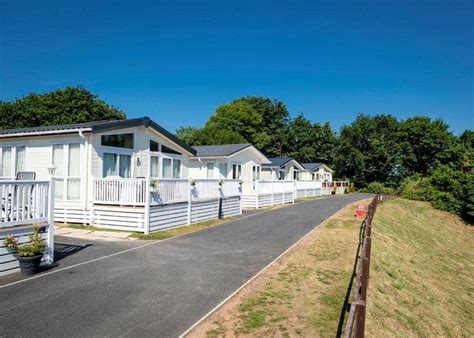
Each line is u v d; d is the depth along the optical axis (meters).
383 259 11.53
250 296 6.21
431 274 13.91
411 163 57.03
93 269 7.74
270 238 11.59
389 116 62.66
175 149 18.34
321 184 39.78
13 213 7.43
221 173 24.39
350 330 3.40
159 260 8.58
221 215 16.95
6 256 7.28
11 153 15.09
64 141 13.63
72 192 13.41
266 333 4.88
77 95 40.94
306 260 8.70
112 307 5.64
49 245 8.07
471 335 9.28
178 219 13.58
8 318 5.18
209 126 54.25
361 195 41.75
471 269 18.17
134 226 12.05
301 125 65.44
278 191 25.58
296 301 6.03
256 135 57.22
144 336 4.71
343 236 12.11
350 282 7.09
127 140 14.97
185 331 4.87
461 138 60.53
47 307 5.61
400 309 8.19
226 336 4.76
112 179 12.55
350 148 57.59
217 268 7.95
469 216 30.61
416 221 25.84
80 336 4.68
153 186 12.11
